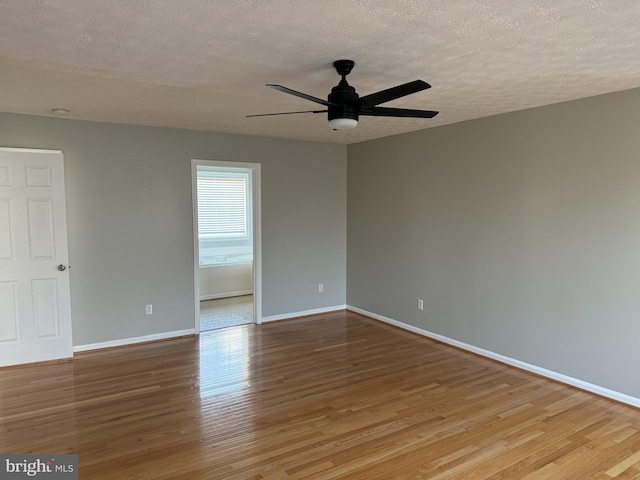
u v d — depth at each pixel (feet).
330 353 14.93
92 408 10.78
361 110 8.71
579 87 10.33
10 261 13.21
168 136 15.84
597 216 11.28
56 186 13.66
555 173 12.16
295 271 19.34
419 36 7.11
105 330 15.20
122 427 9.86
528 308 13.10
